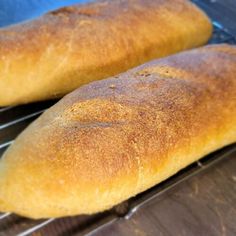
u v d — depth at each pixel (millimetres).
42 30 245
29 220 179
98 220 183
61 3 329
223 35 305
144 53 264
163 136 188
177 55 233
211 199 196
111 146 176
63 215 174
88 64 247
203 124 200
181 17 282
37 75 236
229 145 223
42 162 170
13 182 168
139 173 180
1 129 222
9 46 233
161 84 206
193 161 204
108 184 172
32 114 232
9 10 316
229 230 183
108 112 188
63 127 181
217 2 346
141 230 180
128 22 264
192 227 183
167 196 195
